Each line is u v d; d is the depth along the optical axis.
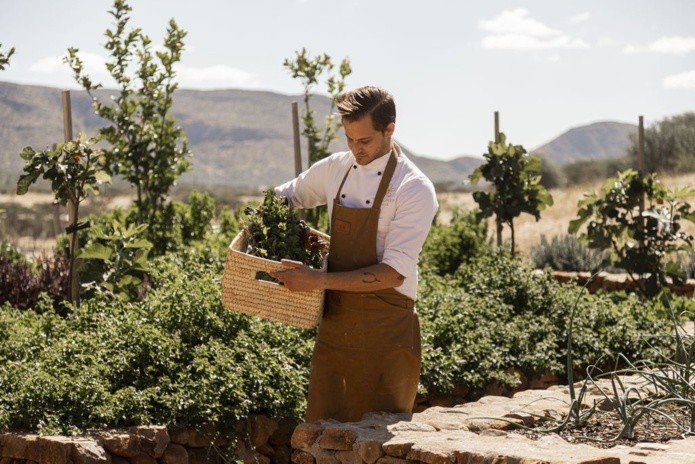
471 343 6.06
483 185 75.06
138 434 4.23
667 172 37.47
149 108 8.68
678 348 4.11
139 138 8.62
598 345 6.42
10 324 5.53
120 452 4.14
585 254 12.05
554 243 12.53
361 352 3.83
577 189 30.11
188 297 5.33
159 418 4.48
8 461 4.07
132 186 8.84
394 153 3.77
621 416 3.53
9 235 20.91
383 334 3.81
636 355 6.38
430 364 5.55
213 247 8.42
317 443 3.56
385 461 3.29
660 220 8.95
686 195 9.05
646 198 9.24
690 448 3.16
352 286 3.62
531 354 6.30
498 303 7.05
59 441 3.97
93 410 4.30
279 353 5.10
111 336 5.01
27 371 4.53
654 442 3.37
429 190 3.70
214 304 5.39
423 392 5.38
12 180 93.06
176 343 4.97
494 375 5.84
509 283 7.42
